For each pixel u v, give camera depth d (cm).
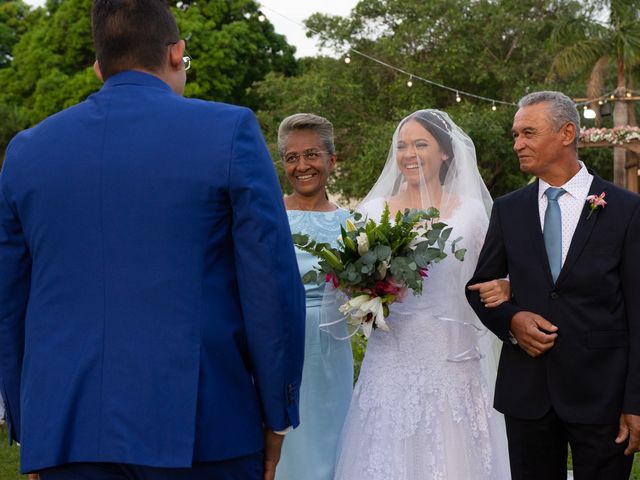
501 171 2153
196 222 202
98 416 199
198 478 203
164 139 205
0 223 216
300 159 385
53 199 207
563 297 303
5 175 215
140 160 204
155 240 201
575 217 310
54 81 2367
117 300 202
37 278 211
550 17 2259
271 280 203
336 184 2241
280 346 207
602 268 297
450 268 347
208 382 202
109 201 203
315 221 385
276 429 215
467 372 346
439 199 360
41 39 2480
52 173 208
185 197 201
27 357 209
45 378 204
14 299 219
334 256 339
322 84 2228
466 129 1986
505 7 2217
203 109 209
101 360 200
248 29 2486
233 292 211
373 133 2041
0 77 2542
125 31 216
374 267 332
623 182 1788
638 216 298
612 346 297
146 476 199
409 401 341
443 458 336
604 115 1625
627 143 1563
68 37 2406
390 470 337
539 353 302
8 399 223
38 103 2377
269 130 2283
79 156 207
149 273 201
